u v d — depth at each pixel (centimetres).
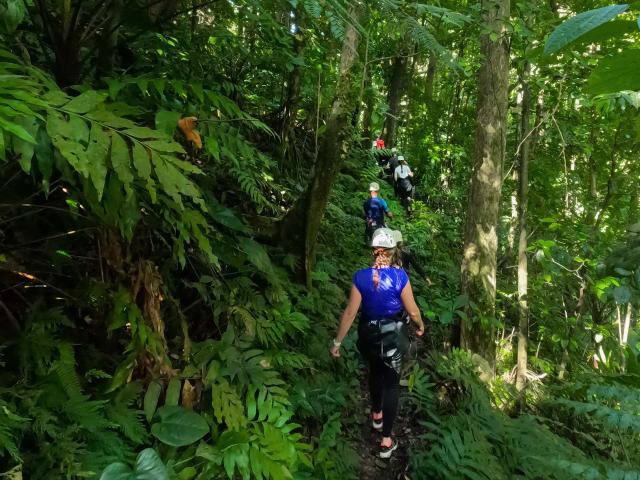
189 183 147
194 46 371
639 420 229
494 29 409
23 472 155
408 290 325
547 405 395
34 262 194
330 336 412
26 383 170
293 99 536
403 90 1166
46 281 203
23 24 222
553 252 423
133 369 213
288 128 548
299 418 302
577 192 694
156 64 296
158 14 269
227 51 422
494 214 445
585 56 418
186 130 198
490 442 323
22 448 162
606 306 461
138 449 202
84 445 165
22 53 189
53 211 198
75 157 121
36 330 179
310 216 408
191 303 290
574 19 39
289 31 433
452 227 888
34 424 158
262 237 411
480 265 446
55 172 180
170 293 258
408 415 383
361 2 236
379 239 326
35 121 122
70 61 203
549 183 638
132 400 204
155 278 221
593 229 487
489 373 413
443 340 508
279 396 257
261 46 466
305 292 411
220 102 210
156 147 142
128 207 169
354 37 385
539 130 597
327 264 500
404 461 328
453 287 639
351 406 366
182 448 217
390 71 1122
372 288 321
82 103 134
